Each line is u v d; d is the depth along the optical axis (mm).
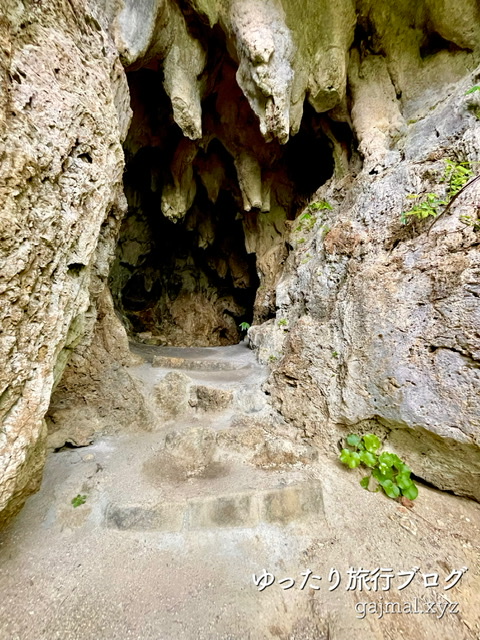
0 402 1094
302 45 3281
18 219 1084
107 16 2461
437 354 1834
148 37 2799
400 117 3342
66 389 2648
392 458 2039
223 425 2676
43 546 1540
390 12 3262
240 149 5219
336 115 3982
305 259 3465
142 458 2271
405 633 1198
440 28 3082
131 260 7684
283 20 2969
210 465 2188
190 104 3559
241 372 3633
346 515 1795
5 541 1527
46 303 1310
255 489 1853
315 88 3480
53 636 1149
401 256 2174
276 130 3139
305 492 1863
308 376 2660
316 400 2557
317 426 2506
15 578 1359
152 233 7996
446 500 1928
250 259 8711
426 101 3217
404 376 1973
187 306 9602
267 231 6156
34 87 1198
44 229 1245
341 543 1615
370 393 2160
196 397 2994
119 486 1930
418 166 2451
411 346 1968
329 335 2576
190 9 3209
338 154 4211
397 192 2502
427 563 1505
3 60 1046
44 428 1503
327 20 3168
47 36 1316
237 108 4691
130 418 2771
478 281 1671
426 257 1994
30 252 1153
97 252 2582
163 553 1545
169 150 5625
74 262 1562
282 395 2840
